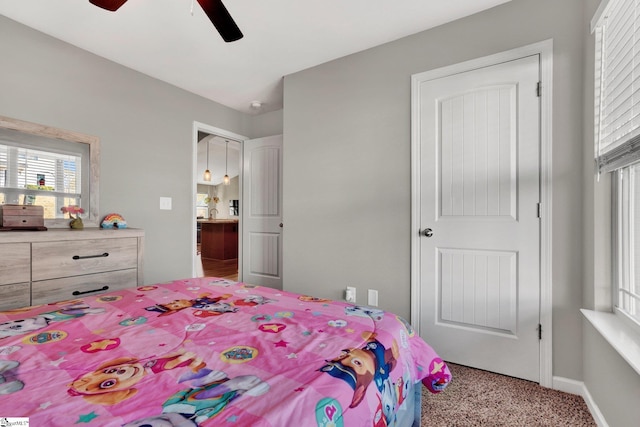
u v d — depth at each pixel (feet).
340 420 2.16
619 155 4.24
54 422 1.81
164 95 9.78
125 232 7.39
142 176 9.16
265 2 6.22
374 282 7.86
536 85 6.01
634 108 4.00
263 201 12.23
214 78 9.64
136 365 2.56
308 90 9.02
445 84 6.97
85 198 7.87
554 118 5.84
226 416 1.91
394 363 3.23
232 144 23.25
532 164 6.04
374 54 7.91
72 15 6.56
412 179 7.32
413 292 7.29
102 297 4.69
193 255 10.53
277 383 2.32
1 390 2.14
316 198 8.85
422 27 7.12
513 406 5.25
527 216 6.07
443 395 5.57
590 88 5.25
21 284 5.75
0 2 6.14
